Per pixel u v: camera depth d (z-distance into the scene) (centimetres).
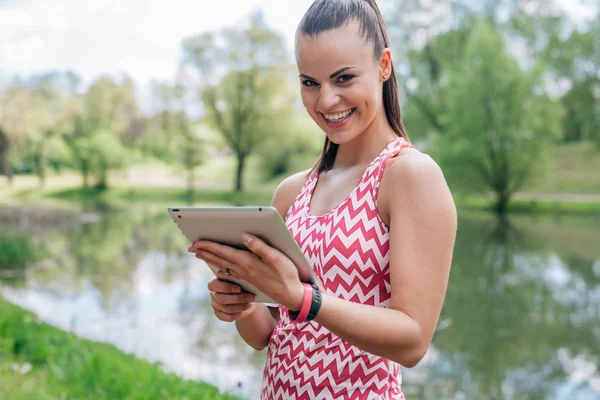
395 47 3819
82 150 5194
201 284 1233
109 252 1775
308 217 167
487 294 1145
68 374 449
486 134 3084
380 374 156
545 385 662
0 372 458
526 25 3888
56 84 5291
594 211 3228
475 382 668
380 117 168
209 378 638
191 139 5153
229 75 4869
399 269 146
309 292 139
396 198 151
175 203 4538
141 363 519
